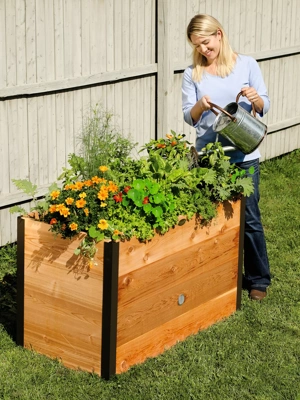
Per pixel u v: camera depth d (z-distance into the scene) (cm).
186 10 549
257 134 358
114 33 500
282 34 657
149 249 313
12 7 430
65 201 310
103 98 500
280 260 444
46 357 326
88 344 311
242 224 365
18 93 439
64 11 462
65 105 474
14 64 439
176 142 370
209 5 570
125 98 517
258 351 337
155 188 314
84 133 471
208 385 309
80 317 311
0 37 427
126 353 314
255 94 356
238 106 353
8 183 449
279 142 674
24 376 312
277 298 392
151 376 313
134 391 303
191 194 341
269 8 634
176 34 545
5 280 405
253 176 375
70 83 470
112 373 310
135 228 307
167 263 324
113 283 299
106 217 309
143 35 523
